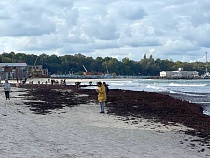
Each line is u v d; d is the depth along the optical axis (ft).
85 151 33.53
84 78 572.92
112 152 33.68
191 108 89.15
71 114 66.85
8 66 393.09
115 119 60.64
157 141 41.37
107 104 91.91
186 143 40.91
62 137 40.96
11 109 72.28
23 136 40.34
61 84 269.44
